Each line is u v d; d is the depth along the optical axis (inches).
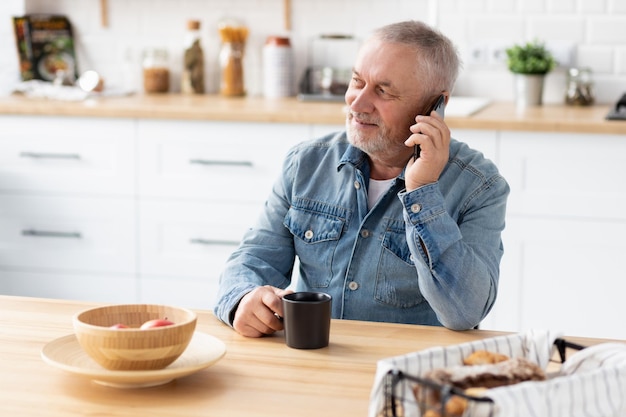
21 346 58.4
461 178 73.7
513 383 43.4
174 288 136.3
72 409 48.4
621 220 119.0
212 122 130.9
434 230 64.8
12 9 164.2
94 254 138.1
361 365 55.7
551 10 143.9
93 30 164.7
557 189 120.4
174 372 50.6
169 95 157.3
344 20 156.8
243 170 131.0
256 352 58.2
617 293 120.6
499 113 128.1
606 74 143.8
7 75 164.4
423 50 71.5
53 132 136.5
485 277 66.1
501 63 147.1
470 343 47.6
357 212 74.9
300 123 127.6
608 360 46.8
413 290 73.5
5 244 141.0
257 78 160.1
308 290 76.9
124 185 135.3
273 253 77.2
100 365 52.1
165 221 135.0
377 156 73.5
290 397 50.3
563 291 122.0
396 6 154.9
